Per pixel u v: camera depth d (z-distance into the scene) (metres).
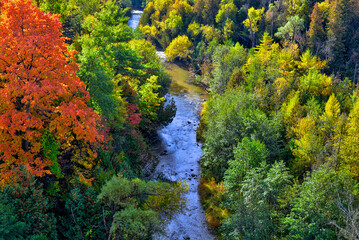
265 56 79.06
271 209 27.91
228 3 124.19
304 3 105.06
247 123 39.84
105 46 39.91
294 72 73.56
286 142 43.03
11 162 20.62
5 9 20.77
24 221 19.06
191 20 133.62
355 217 21.16
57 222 22.98
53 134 24.14
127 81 47.50
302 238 23.56
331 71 87.12
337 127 38.09
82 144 27.95
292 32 95.50
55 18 22.70
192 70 104.56
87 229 22.91
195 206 38.12
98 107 30.67
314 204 24.98
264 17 111.38
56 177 25.53
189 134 57.56
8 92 19.86
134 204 22.86
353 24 92.38
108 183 22.61
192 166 47.12
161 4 147.50
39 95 19.56
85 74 29.59
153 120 55.09
